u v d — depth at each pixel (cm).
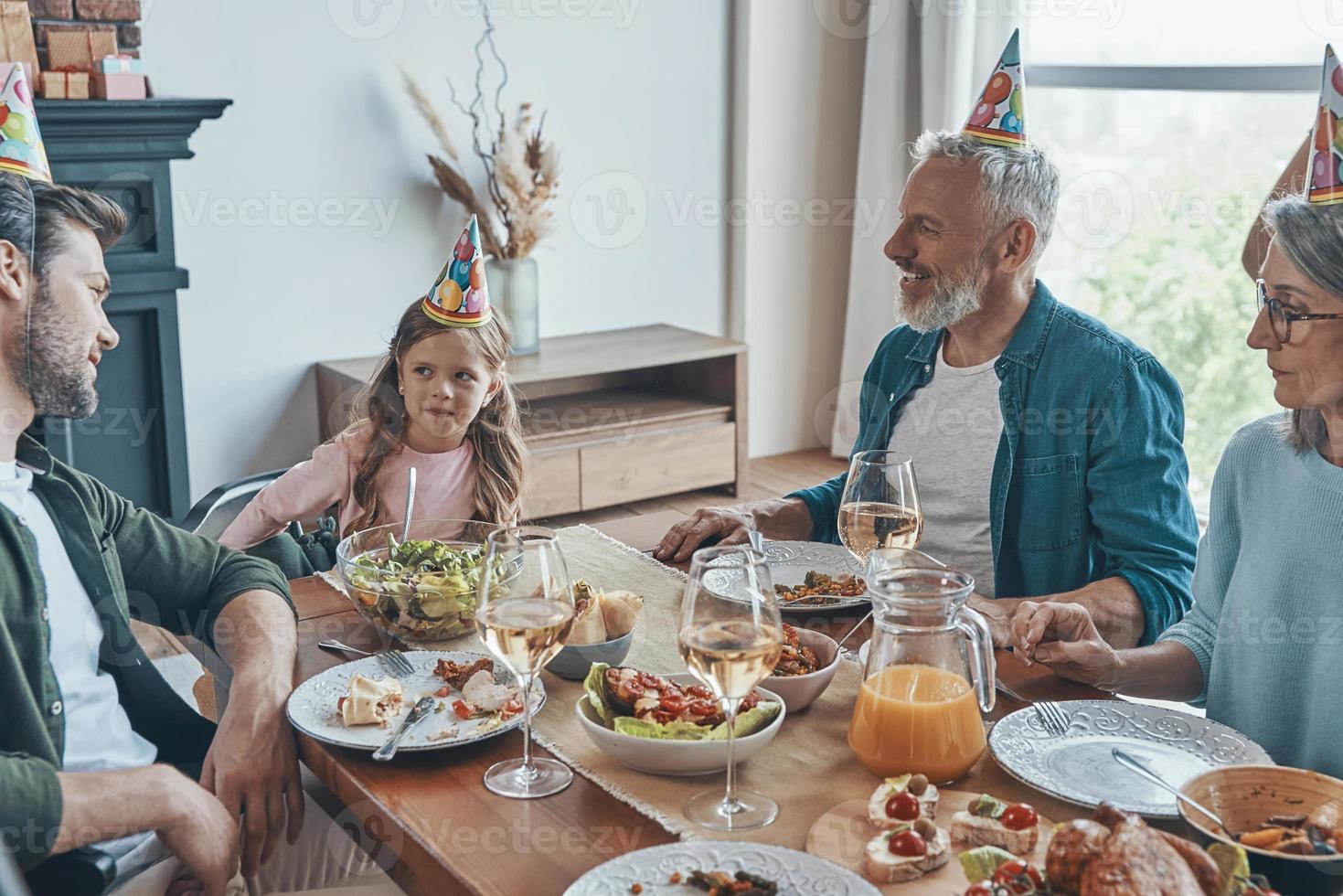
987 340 184
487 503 199
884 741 106
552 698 126
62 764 133
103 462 325
